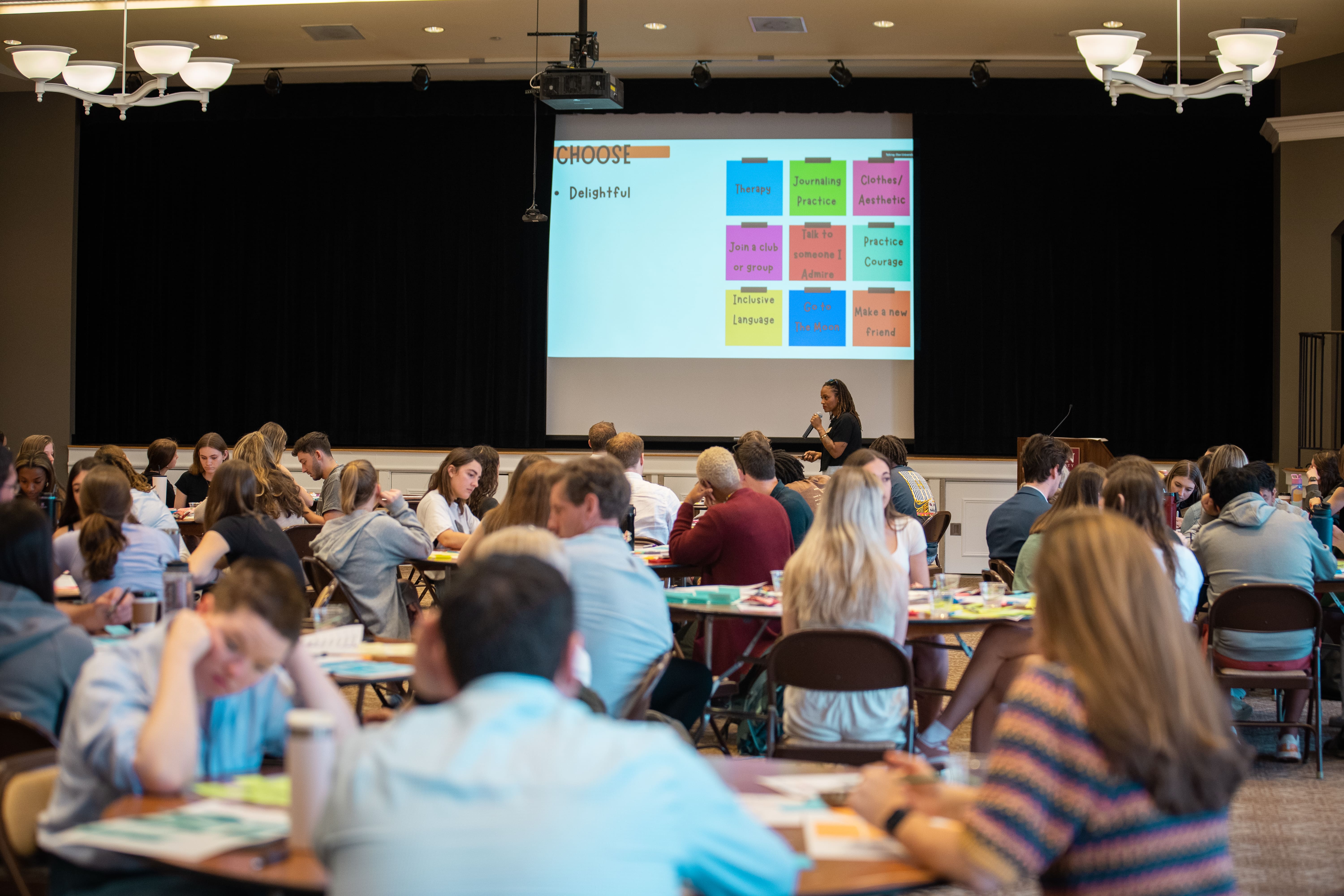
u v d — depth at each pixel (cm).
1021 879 145
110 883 175
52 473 554
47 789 188
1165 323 941
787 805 173
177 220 1022
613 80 621
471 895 108
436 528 534
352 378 1015
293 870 144
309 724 152
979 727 371
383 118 997
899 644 332
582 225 977
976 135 944
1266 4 753
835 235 957
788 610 338
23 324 1004
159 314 1023
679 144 968
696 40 858
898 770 174
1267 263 928
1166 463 934
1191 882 147
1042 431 944
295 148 1011
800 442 958
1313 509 507
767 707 345
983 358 945
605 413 980
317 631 309
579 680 267
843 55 884
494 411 988
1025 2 769
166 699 173
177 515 627
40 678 238
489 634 129
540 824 110
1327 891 305
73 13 806
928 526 617
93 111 1006
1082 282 945
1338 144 849
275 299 1019
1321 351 858
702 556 428
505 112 961
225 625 180
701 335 969
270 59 910
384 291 1006
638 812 114
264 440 584
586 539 309
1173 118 932
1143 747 146
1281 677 405
